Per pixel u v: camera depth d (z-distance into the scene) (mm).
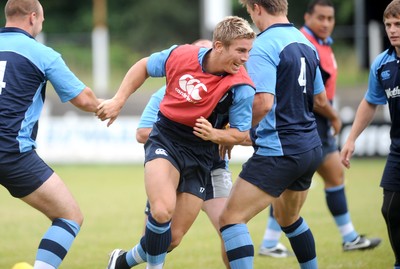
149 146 18391
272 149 18312
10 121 18109
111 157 52469
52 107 52750
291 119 18438
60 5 115688
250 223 32719
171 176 17922
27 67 18312
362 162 50812
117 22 114500
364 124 20922
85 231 30844
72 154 52500
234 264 18141
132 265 20031
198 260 25141
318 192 40938
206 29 54938
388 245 26781
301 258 20000
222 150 19016
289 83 18312
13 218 34812
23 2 18859
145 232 18094
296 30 19047
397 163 19297
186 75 17859
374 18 64688
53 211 18641
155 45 111938
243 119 17703
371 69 20250
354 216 32969
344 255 25375
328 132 25953
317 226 30953
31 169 18344
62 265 24484
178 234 18781
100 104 18938
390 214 19344
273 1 18688
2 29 18859
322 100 20031
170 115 18078
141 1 114625
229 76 17547
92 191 42000
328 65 26141
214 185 20438
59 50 80125
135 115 52625
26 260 25500
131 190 42156
